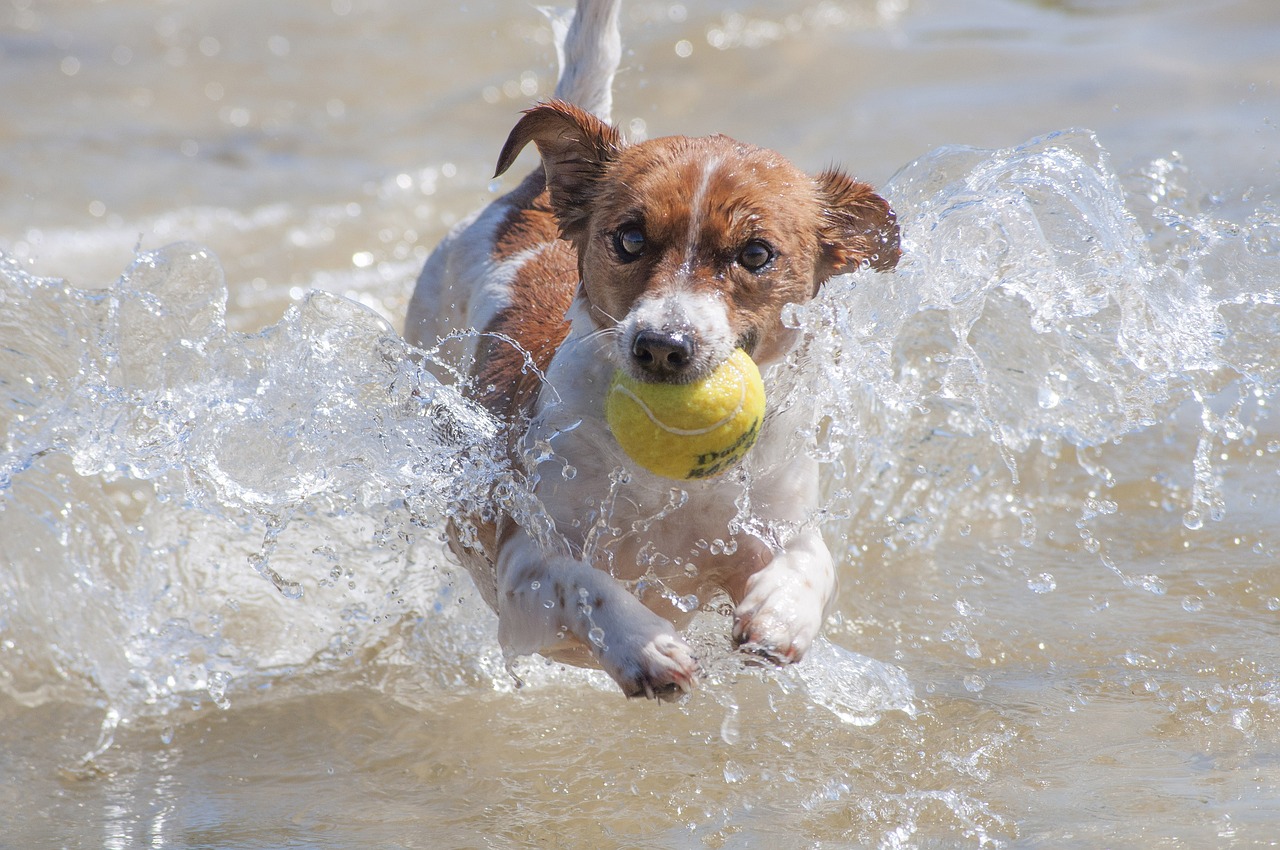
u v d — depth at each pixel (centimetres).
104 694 693
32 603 725
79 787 618
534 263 776
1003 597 761
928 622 739
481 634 740
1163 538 809
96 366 698
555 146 655
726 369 553
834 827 549
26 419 694
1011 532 830
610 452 609
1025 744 610
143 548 764
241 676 711
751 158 618
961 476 871
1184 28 1766
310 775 625
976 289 730
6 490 723
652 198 593
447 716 675
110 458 670
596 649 560
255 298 1135
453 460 651
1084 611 738
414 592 768
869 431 803
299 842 562
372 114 1623
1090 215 726
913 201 739
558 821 570
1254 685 648
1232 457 883
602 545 627
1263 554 781
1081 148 757
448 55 1802
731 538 629
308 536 782
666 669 541
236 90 1698
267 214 1323
